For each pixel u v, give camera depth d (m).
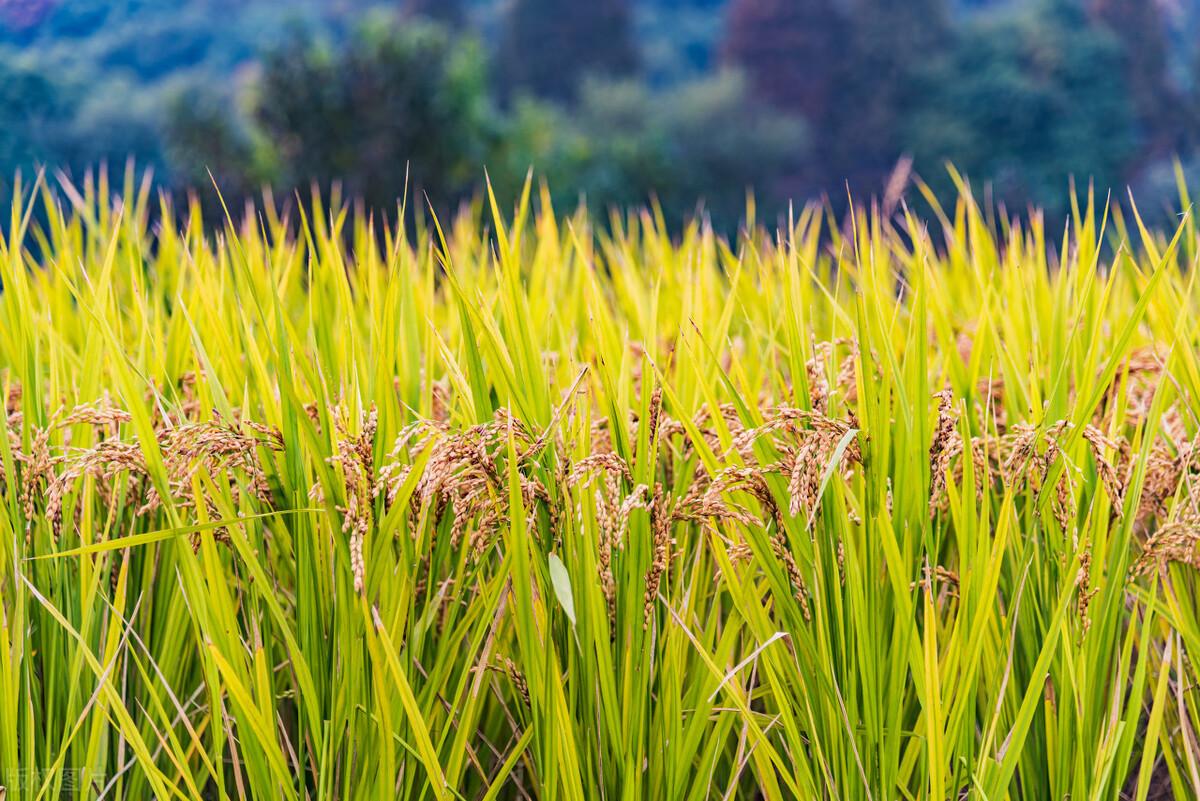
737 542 2.93
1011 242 3.23
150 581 2.98
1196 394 2.99
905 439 2.87
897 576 2.83
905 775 2.92
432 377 3.12
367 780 2.88
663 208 28.47
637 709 2.87
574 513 2.86
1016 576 2.92
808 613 2.87
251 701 2.83
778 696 2.87
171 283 3.52
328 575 2.88
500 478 2.86
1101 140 50.16
